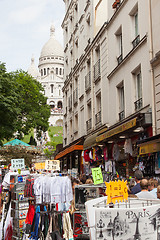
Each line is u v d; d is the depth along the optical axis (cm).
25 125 4150
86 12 2253
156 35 1123
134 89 1360
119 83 1529
